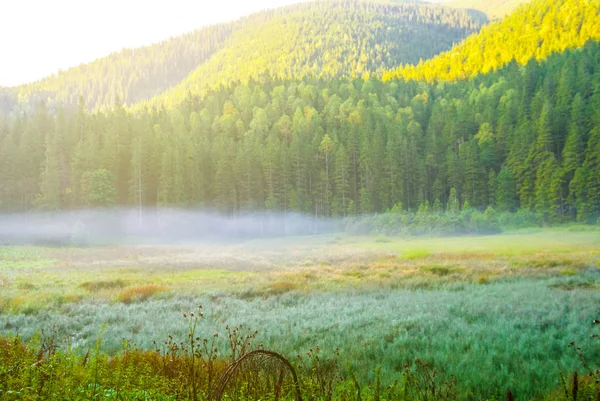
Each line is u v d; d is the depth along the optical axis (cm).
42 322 1384
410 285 2080
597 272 2169
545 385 652
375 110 12619
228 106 13588
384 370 748
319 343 987
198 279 2658
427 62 19650
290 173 9500
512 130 9856
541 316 1187
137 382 512
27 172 9294
